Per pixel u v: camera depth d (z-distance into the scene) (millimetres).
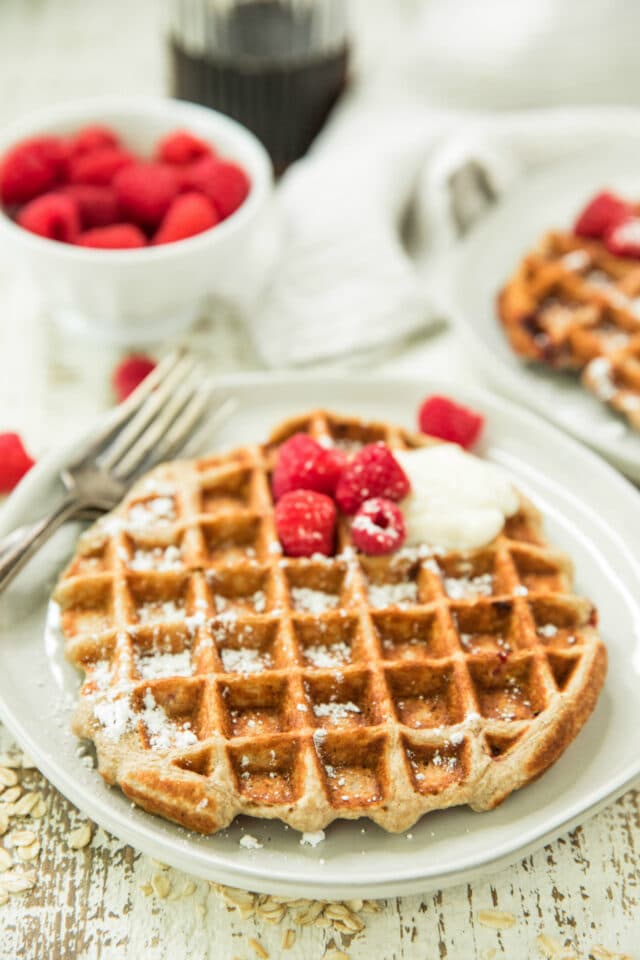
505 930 687
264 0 960
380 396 816
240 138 890
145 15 1117
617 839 708
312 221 903
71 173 875
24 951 679
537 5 983
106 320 867
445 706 710
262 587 738
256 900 690
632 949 684
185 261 836
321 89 974
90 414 841
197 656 713
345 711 708
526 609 726
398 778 685
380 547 731
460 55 983
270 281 899
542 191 929
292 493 745
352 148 941
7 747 722
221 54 955
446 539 745
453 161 928
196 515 752
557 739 695
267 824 687
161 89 1041
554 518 778
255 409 813
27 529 752
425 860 679
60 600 732
